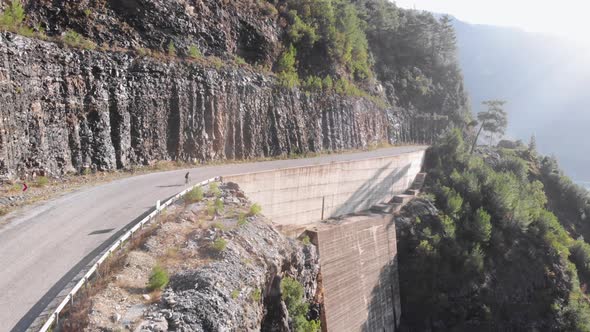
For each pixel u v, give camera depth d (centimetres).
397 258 4378
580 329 4366
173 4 3834
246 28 4644
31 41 2614
